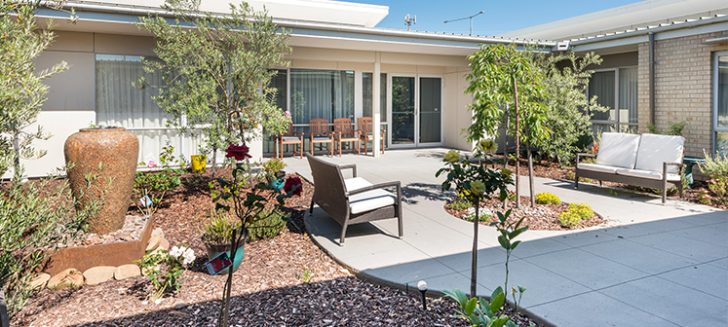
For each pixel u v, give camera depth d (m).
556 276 4.05
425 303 3.47
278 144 12.10
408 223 5.95
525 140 6.55
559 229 5.62
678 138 7.24
